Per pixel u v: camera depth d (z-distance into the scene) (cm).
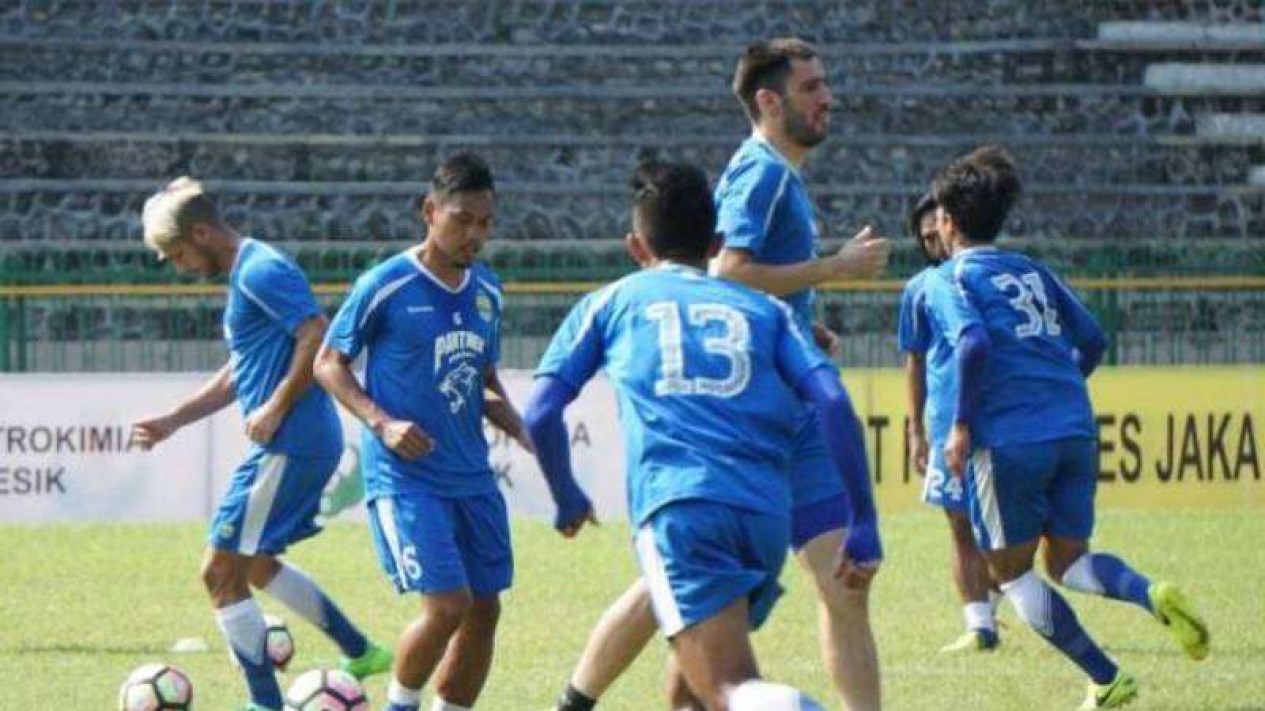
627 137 9475
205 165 9225
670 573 2069
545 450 2167
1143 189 9388
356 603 4344
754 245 2717
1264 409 6134
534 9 9981
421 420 2705
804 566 2625
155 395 5684
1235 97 9888
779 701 1961
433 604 2658
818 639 3822
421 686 2697
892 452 5947
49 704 3164
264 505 2934
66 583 4659
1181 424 6088
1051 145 9544
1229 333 7650
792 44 2772
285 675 3419
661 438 2094
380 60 9744
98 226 8994
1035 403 3103
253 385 2958
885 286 7131
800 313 2770
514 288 7050
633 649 2634
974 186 3173
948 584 4619
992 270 3156
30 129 9300
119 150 9169
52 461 5659
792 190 2759
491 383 2833
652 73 9825
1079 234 9325
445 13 9944
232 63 9656
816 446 2611
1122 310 7581
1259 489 6128
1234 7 10188
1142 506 6066
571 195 9088
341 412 5759
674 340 2125
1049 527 3134
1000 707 3114
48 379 5650
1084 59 9912
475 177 2700
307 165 9288
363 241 9031
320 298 7081
